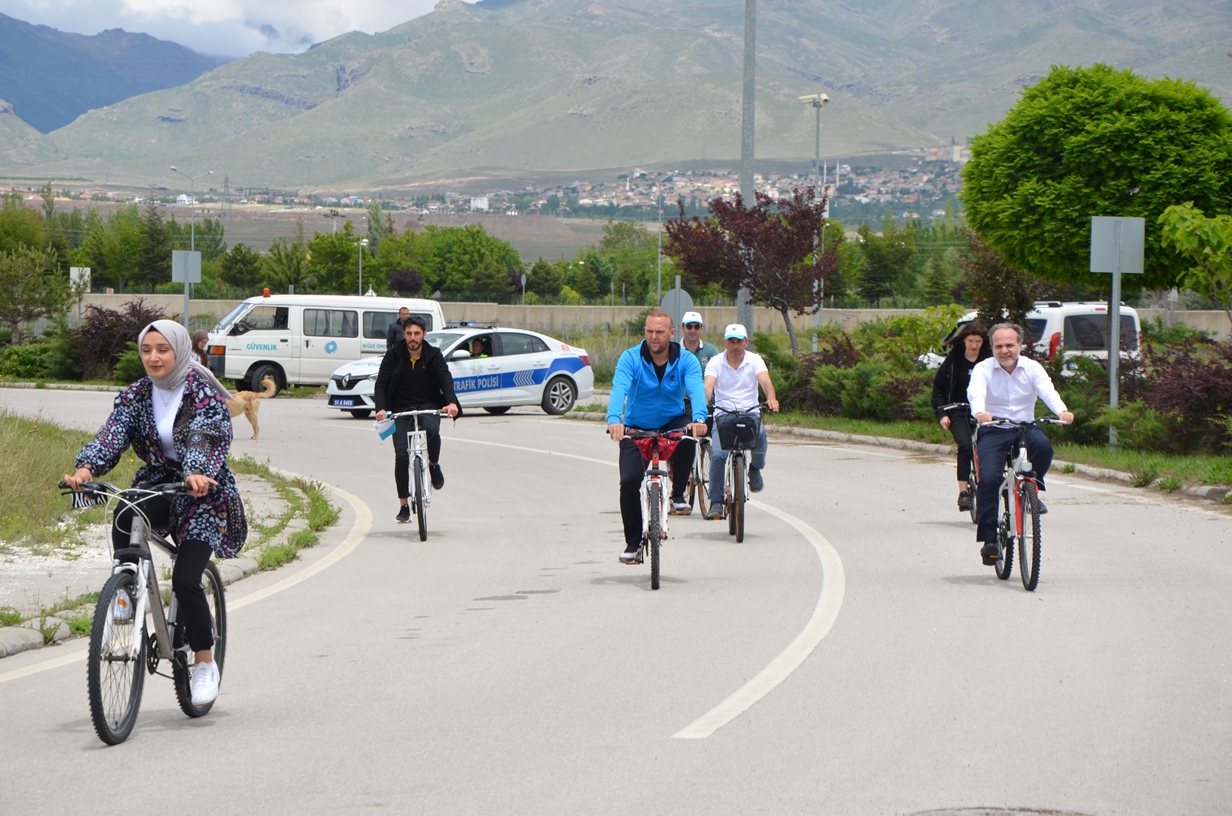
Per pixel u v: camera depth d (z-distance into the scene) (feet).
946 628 30.07
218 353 118.42
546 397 103.14
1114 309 66.18
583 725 22.44
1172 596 33.65
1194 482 54.80
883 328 106.32
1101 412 68.69
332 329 122.11
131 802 18.65
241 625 32.04
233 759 20.77
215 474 22.67
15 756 21.11
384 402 47.26
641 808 18.04
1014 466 35.83
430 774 19.77
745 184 95.71
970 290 96.12
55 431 69.67
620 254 470.39
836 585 35.81
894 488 58.34
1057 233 73.56
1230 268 62.49
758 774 19.51
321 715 23.49
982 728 21.84
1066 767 19.70
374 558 42.32
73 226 464.65
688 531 47.01
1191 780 19.03
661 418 37.60
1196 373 62.80
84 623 31.27
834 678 25.49
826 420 87.66
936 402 45.91
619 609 33.17
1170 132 72.38
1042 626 30.19
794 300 96.07
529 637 30.07
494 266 385.91
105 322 137.18
